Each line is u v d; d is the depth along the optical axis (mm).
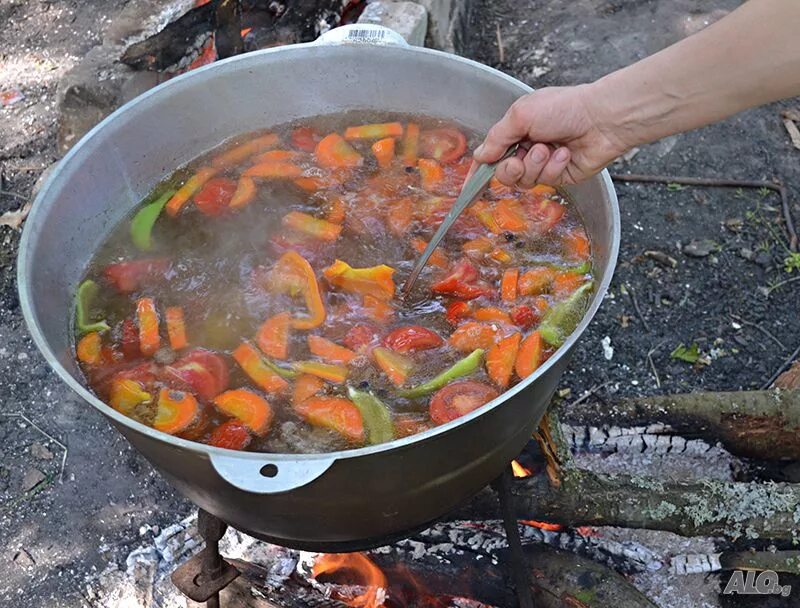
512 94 1079
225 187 1104
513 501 1101
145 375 943
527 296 1002
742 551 1231
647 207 1656
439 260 1028
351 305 995
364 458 808
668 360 1453
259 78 1135
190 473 862
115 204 1069
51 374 1410
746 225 1619
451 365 948
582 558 1153
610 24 2053
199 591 1048
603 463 1321
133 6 1580
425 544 1191
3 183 1643
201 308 998
